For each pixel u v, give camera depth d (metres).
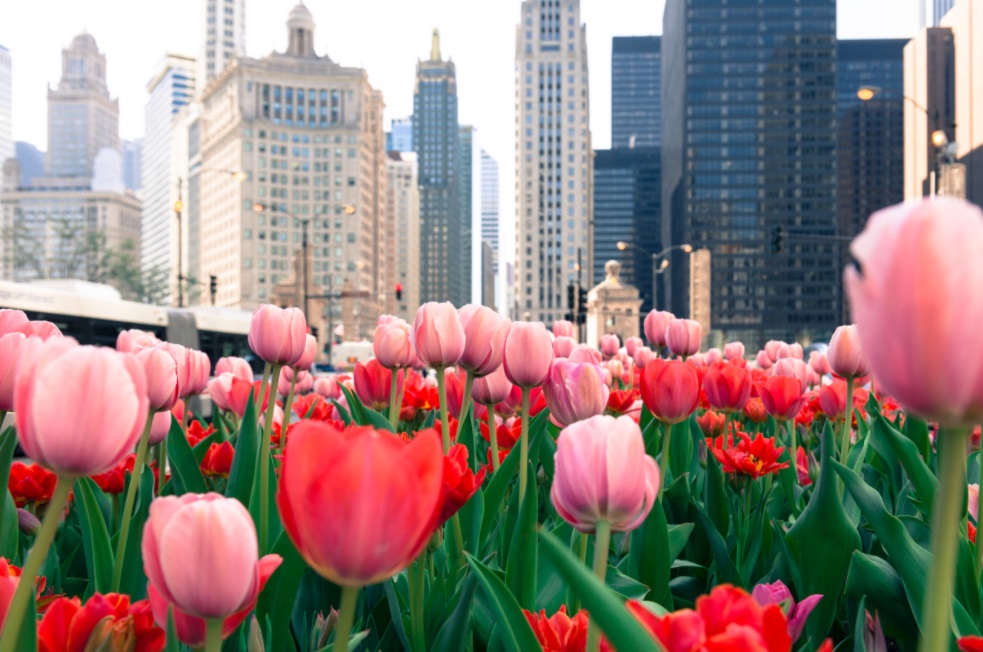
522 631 1.03
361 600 1.79
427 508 0.72
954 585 1.54
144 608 1.05
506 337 1.84
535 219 154.62
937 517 0.62
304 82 138.00
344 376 4.95
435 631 1.57
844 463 2.35
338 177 138.38
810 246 126.94
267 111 136.38
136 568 1.65
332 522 0.69
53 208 195.88
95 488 2.19
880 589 1.70
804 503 2.85
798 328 125.88
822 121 128.75
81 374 0.82
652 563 1.76
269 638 1.47
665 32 165.12
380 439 0.71
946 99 93.38
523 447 1.82
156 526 0.82
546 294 153.38
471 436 2.50
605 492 0.98
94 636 0.98
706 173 129.12
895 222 0.56
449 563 1.85
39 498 2.06
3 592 0.97
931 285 0.53
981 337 0.54
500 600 1.04
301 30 146.12
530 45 156.75
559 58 156.50
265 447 1.70
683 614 0.67
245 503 1.80
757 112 129.00
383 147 156.12
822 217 127.62
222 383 3.02
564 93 155.75
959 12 88.56
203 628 0.90
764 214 128.12
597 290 99.75
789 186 128.12
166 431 1.98
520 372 1.74
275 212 135.38
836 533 1.78
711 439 3.25
